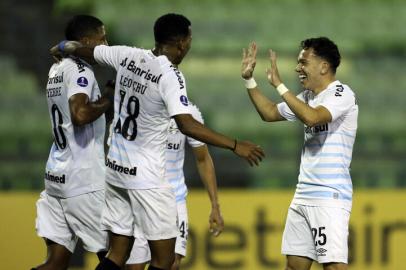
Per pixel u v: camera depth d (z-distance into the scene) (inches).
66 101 681.0
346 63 1733.5
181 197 788.0
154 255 650.8
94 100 687.7
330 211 690.8
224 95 1603.1
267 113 738.8
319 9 1834.4
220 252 1168.8
